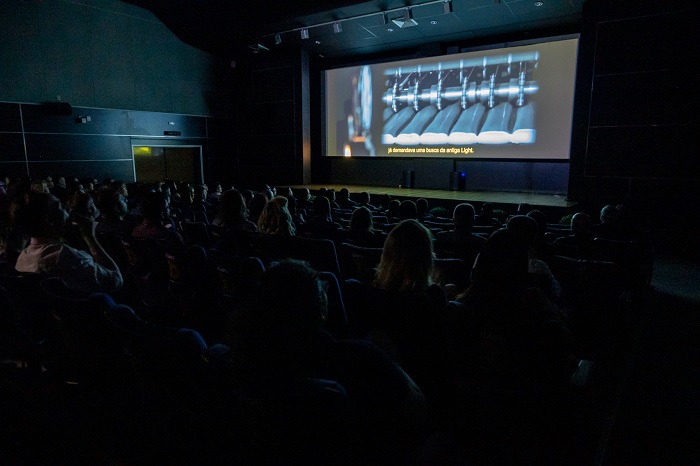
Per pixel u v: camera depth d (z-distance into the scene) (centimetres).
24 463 181
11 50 894
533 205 831
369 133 1226
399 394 124
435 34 1045
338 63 1299
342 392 97
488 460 157
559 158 972
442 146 1117
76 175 1012
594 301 274
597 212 823
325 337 120
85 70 1014
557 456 160
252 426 105
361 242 354
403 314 159
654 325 372
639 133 771
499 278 157
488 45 1052
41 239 224
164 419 191
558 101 959
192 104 1255
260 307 99
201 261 268
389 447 137
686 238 749
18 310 210
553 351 152
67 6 975
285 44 1162
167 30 1175
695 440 221
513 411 164
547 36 999
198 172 1299
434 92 1116
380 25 980
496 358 160
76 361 200
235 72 1349
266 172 1345
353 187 1229
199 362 128
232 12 1002
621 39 771
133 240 300
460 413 170
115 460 172
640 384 274
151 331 138
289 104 1267
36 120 938
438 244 354
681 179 745
